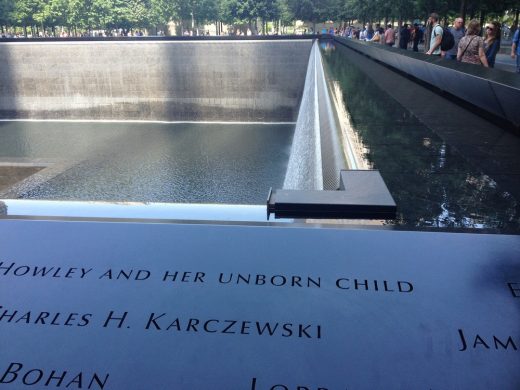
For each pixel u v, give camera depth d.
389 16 38.03
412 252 2.39
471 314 1.94
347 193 3.10
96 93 37.00
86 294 2.10
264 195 21.48
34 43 35.94
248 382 1.63
